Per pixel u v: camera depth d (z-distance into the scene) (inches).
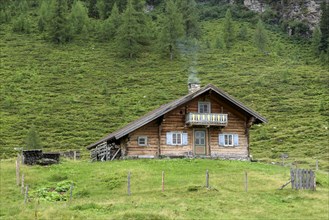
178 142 2158.0
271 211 1240.8
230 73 5880.9
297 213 1226.0
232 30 7372.1
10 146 3518.7
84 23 7263.8
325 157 3068.4
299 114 4451.3
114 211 1240.8
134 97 5009.8
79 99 4896.7
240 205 1293.1
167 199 1362.0
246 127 2242.9
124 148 2119.8
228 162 1984.5
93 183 1665.8
